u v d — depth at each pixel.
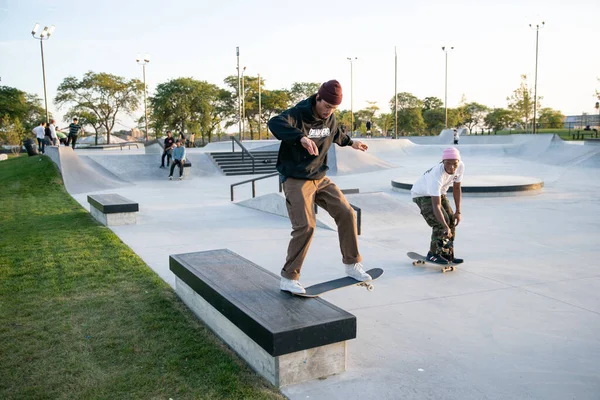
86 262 5.86
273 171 22.22
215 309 3.68
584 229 8.05
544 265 5.81
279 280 3.85
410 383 3.00
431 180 5.13
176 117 62.31
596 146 21.41
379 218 9.00
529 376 3.09
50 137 23.25
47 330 3.77
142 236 7.81
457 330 3.85
